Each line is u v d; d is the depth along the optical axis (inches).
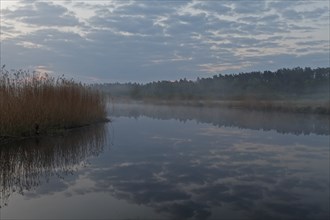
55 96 585.0
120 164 366.0
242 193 270.1
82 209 232.2
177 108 1686.8
